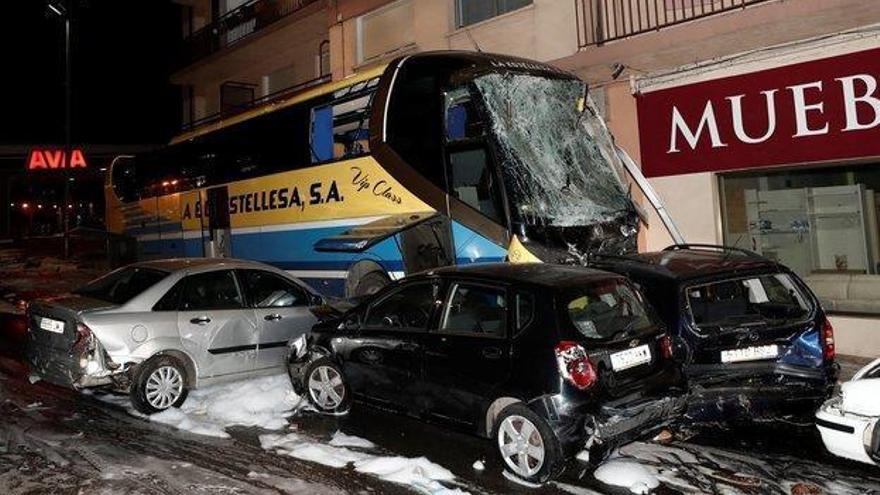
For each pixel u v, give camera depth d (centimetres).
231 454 534
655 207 889
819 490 455
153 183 1459
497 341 493
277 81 2139
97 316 625
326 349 639
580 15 1150
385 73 863
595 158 806
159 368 648
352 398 614
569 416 448
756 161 932
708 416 536
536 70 796
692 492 455
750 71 934
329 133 952
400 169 818
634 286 530
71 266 2373
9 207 3959
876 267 872
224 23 2244
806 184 931
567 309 471
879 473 484
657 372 494
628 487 462
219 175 1208
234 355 699
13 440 569
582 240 718
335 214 917
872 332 830
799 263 939
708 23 867
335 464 509
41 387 759
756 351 543
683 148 1015
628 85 1079
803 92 880
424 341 543
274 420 625
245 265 750
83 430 597
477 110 737
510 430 481
